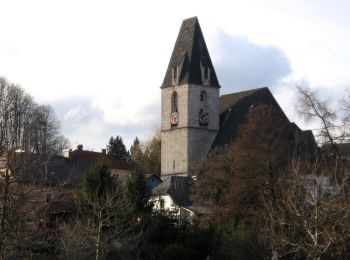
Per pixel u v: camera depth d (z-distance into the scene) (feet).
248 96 427.74
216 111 428.97
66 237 157.48
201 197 274.77
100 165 218.18
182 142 419.74
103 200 190.39
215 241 216.74
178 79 424.46
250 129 266.16
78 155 419.13
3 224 101.81
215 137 426.51
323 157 224.94
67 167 277.44
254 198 249.55
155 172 486.79
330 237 138.72
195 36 428.56
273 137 263.29
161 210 233.14
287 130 296.51
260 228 196.03
